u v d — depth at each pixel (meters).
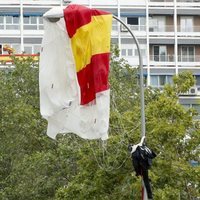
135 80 65.81
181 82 45.28
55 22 31.33
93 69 30.94
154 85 122.81
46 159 57.38
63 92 31.44
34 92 69.69
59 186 57.72
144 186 34.31
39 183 58.72
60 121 31.58
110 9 124.00
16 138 64.38
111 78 60.47
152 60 123.69
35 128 63.66
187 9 125.56
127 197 42.19
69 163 56.84
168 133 42.16
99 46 31.14
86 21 31.11
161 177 41.91
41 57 31.69
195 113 44.75
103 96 30.89
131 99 60.41
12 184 61.34
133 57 122.88
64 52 31.39
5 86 68.19
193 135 43.56
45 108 31.55
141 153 34.06
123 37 122.88
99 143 42.94
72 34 31.08
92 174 43.97
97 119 30.92
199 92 115.75
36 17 123.12
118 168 42.28
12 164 64.12
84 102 31.11
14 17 123.00
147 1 124.75
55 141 60.97
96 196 43.50
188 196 43.00
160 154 42.44
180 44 125.00
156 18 125.19
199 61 124.56
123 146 42.16
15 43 122.44
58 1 123.25
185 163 42.88
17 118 63.88
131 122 43.25
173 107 43.22
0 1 122.25
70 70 31.28
